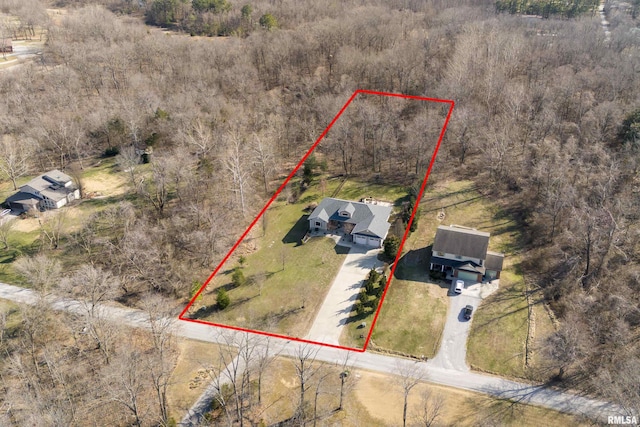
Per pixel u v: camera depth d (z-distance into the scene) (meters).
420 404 52.84
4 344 60.56
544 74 120.94
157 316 61.69
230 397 53.88
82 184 94.88
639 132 86.94
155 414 52.25
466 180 96.25
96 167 102.69
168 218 83.00
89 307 63.69
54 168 101.56
